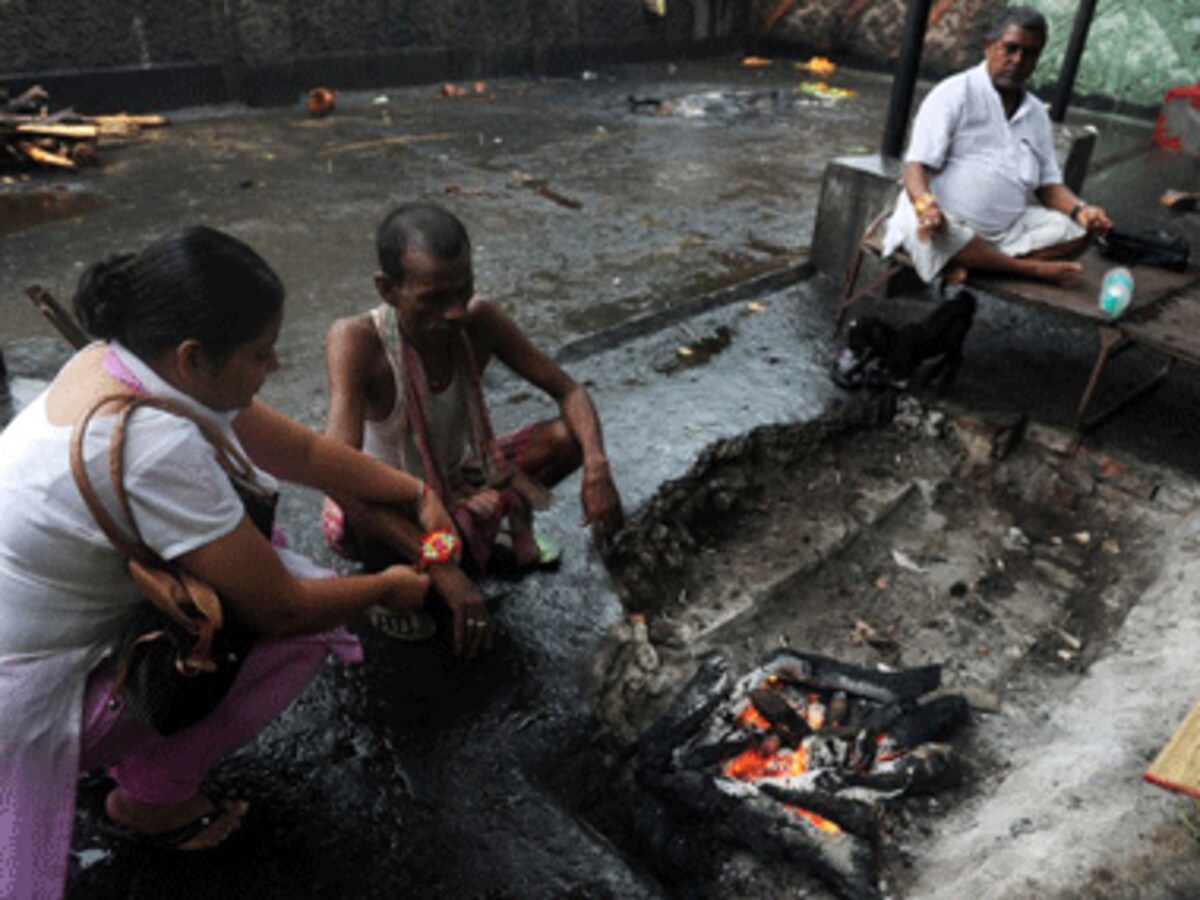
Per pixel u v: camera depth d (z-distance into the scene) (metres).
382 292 2.25
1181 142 9.55
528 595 2.97
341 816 2.21
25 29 8.62
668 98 10.99
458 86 11.20
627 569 3.30
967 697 3.07
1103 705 2.81
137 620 1.63
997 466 4.17
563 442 2.77
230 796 2.23
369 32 10.58
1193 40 10.16
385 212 6.70
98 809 2.16
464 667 2.67
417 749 2.40
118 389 1.47
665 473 3.67
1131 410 4.38
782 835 2.47
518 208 6.91
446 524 2.27
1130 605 3.52
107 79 9.16
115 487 1.43
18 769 1.60
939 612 3.54
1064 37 11.03
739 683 3.01
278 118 9.52
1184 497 3.84
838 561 3.73
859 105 11.16
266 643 1.88
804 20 13.47
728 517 3.82
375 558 2.69
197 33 9.54
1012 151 4.15
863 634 3.40
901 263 4.45
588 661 2.75
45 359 4.37
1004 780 2.69
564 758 2.48
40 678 1.58
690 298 5.43
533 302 5.28
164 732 1.67
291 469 2.07
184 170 7.59
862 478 4.11
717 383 4.39
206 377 1.50
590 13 12.28
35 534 1.47
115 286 1.43
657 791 2.59
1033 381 4.61
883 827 2.56
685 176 7.93
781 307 5.24
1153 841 2.16
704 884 2.44
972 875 2.21
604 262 5.93
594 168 8.05
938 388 4.48
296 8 9.97
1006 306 5.43
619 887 2.10
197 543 1.52
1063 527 3.96
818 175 8.14
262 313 1.48
